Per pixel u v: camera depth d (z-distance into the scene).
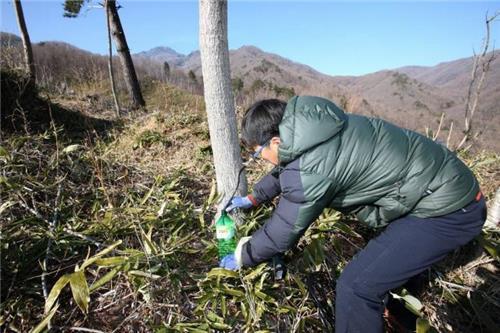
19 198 2.53
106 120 6.56
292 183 1.60
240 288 2.16
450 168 1.71
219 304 2.07
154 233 2.49
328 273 2.40
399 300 2.21
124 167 3.47
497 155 4.07
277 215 1.71
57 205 2.61
